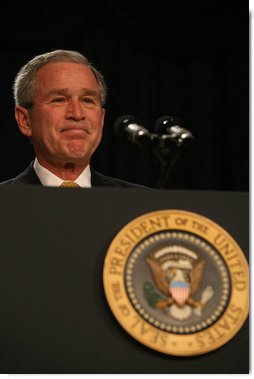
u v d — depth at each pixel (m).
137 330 2.68
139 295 2.71
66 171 5.22
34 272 2.69
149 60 11.69
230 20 11.69
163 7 11.58
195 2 11.64
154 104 11.69
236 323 2.75
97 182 5.44
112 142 11.43
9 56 11.18
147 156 11.42
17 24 11.16
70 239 2.73
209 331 2.72
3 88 11.09
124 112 11.53
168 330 2.70
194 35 11.62
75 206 2.76
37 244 2.71
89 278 2.71
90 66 5.23
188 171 11.70
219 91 11.87
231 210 2.88
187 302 2.74
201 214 2.86
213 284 2.77
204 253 2.79
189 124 11.77
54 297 2.69
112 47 11.62
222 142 11.83
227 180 11.79
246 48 11.79
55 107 5.04
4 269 2.69
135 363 2.69
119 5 11.55
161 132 3.81
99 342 2.68
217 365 2.73
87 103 5.09
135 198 2.81
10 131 10.99
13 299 2.67
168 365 2.70
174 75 11.76
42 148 5.16
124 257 2.73
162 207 2.83
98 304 2.70
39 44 11.23
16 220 2.72
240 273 2.79
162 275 2.74
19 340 2.65
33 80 5.12
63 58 5.10
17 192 2.74
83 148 5.07
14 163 10.94
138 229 2.76
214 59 11.87
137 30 11.54
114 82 11.57
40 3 11.30
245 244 2.86
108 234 2.76
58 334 2.67
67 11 11.40
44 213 2.74
